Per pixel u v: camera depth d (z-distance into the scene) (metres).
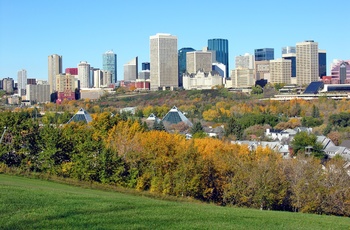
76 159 71.81
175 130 163.75
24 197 41.50
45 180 65.38
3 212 35.94
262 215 45.62
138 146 80.81
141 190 68.31
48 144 75.31
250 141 142.00
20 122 79.75
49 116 187.75
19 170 71.25
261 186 67.12
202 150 84.12
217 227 37.38
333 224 43.97
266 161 72.38
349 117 188.88
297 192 68.25
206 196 69.31
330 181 69.94
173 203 47.34
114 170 70.44
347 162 92.81
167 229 35.41
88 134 79.44
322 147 127.50
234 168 70.75
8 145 77.19
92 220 35.88
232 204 68.62
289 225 41.28
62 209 38.34
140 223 36.34
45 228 33.09
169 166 71.56
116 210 39.91
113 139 90.25
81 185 64.19
